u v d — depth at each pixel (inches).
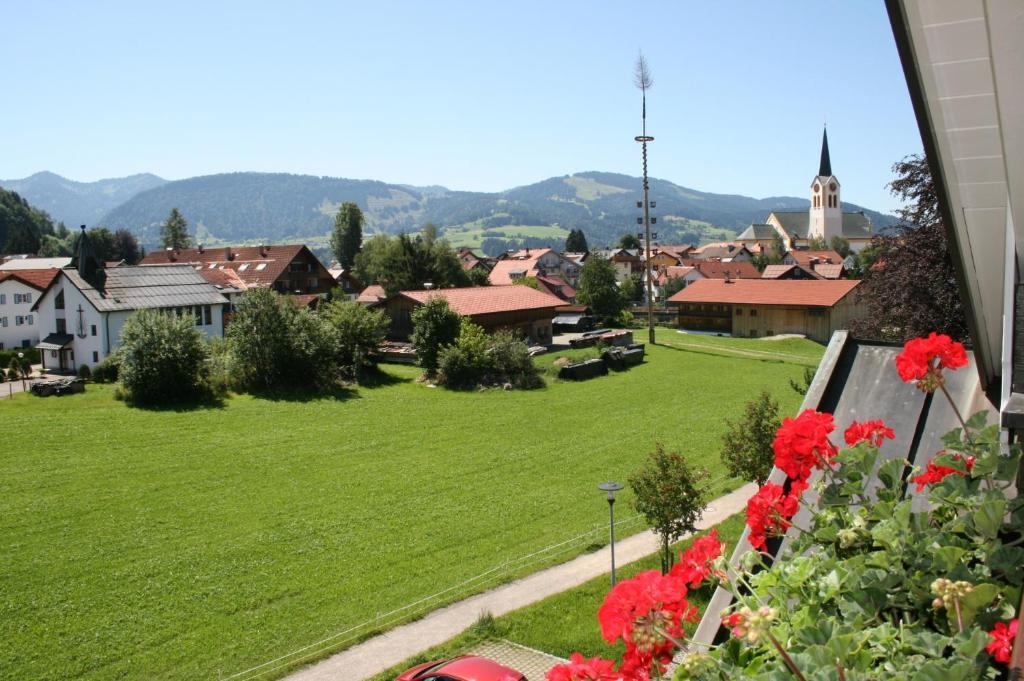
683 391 1792.6
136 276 1990.7
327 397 1587.1
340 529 919.7
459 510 990.4
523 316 2233.0
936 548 135.2
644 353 2316.7
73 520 919.0
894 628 116.7
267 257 3211.1
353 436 1322.6
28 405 1391.5
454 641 629.9
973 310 200.2
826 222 6894.7
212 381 1533.0
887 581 131.1
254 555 840.3
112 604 726.5
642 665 115.3
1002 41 124.0
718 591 175.8
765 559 187.2
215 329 2057.1
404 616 693.3
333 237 4965.6
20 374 1793.8
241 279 2970.0
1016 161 151.6
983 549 137.2
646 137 2431.1
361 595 746.8
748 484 1082.1
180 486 1047.6
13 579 770.2
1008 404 159.0
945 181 159.8
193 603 730.2
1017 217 166.7
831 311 2586.1
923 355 173.2
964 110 142.5
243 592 753.0
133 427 1291.8
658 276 4507.9
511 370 1822.1
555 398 1696.6
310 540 885.2
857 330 907.4
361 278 3983.8
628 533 903.1
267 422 1375.5
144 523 919.7
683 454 1264.8
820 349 2448.3
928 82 137.3
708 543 141.6
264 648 647.8
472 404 1604.3
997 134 146.5
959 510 156.4
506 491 1069.1
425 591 752.3
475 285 3191.4
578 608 684.7
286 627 684.7
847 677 102.1
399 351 2018.9
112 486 1034.1
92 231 5275.6
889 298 839.7
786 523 162.9
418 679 464.1
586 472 1165.7
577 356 2057.1
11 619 695.7
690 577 138.5
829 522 159.8
